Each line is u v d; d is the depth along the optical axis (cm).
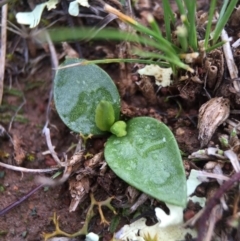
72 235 9
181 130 9
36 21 10
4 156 10
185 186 8
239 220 8
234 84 9
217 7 10
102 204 9
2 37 11
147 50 10
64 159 10
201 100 10
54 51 11
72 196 9
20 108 11
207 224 8
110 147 9
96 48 11
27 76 11
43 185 9
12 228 9
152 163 8
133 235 9
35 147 10
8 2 10
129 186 9
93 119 9
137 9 11
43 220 9
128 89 10
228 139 9
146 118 9
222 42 9
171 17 9
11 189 10
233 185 8
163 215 8
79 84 9
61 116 9
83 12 11
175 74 9
